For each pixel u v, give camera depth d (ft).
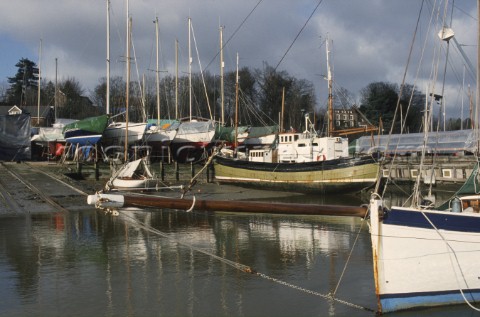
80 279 42.22
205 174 152.25
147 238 61.77
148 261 48.73
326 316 32.50
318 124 321.93
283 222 75.92
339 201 113.50
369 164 115.55
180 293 38.01
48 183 119.14
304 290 38.06
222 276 42.86
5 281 41.68
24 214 85.56
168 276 42.98
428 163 146.41
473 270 32.45
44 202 97.09
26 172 135.54
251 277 42.50
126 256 51.03
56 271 45.01
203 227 71.41
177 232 67.00
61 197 102.12
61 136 173.58
